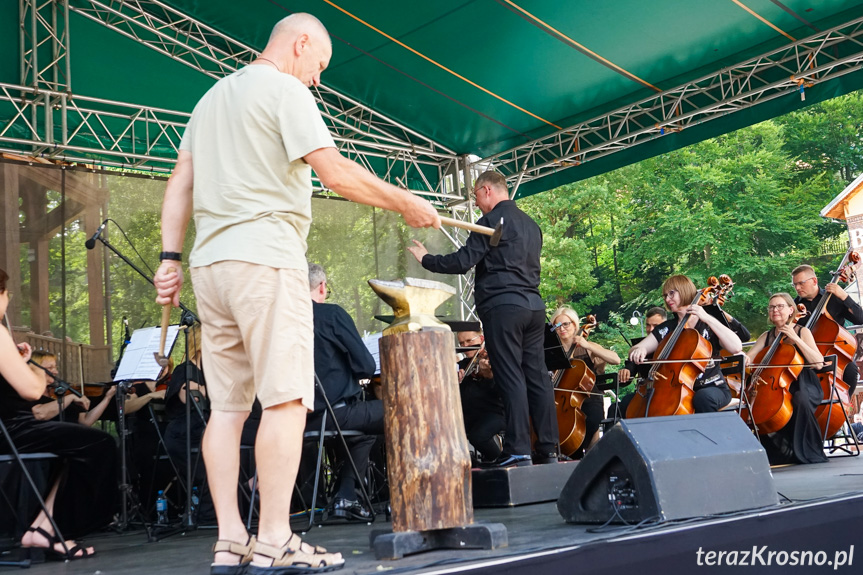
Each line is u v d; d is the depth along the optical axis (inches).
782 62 267.4
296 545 75.9
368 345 177.0
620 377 230.7
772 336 228.1
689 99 293.3
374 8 257.4
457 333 244.8
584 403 237.9
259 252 76.2
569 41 266.8
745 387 220.4
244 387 81.2
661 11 248.7
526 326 157.6
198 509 182.1
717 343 210.5
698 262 939.3
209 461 79.6
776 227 889.5
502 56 277.9
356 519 147.0
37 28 263.9
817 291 251.4
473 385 213.0
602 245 978.1
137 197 287.3
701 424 100.4
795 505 97.7
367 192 78.6
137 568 92.3
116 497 125.0
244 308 76.0
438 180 346.6
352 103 312.8
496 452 215.2
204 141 80.7
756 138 961.5
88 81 280.4
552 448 161.8
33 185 269.0
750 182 903.1
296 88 78.7
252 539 79.7
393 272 336.5
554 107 307.7
